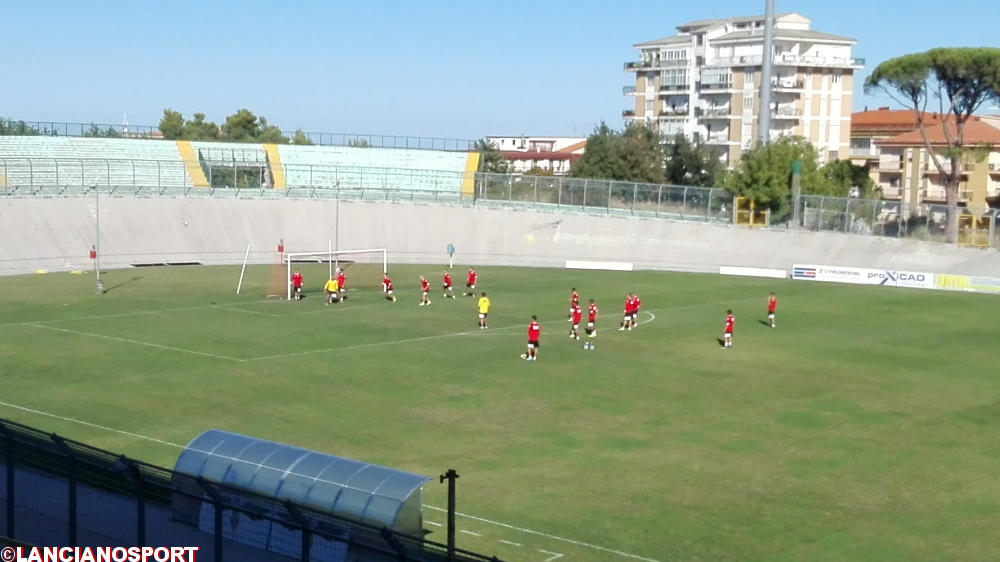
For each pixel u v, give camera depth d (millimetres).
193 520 22172
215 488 22047
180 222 90875
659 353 51750
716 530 27266
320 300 68500
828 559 25391
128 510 22531
